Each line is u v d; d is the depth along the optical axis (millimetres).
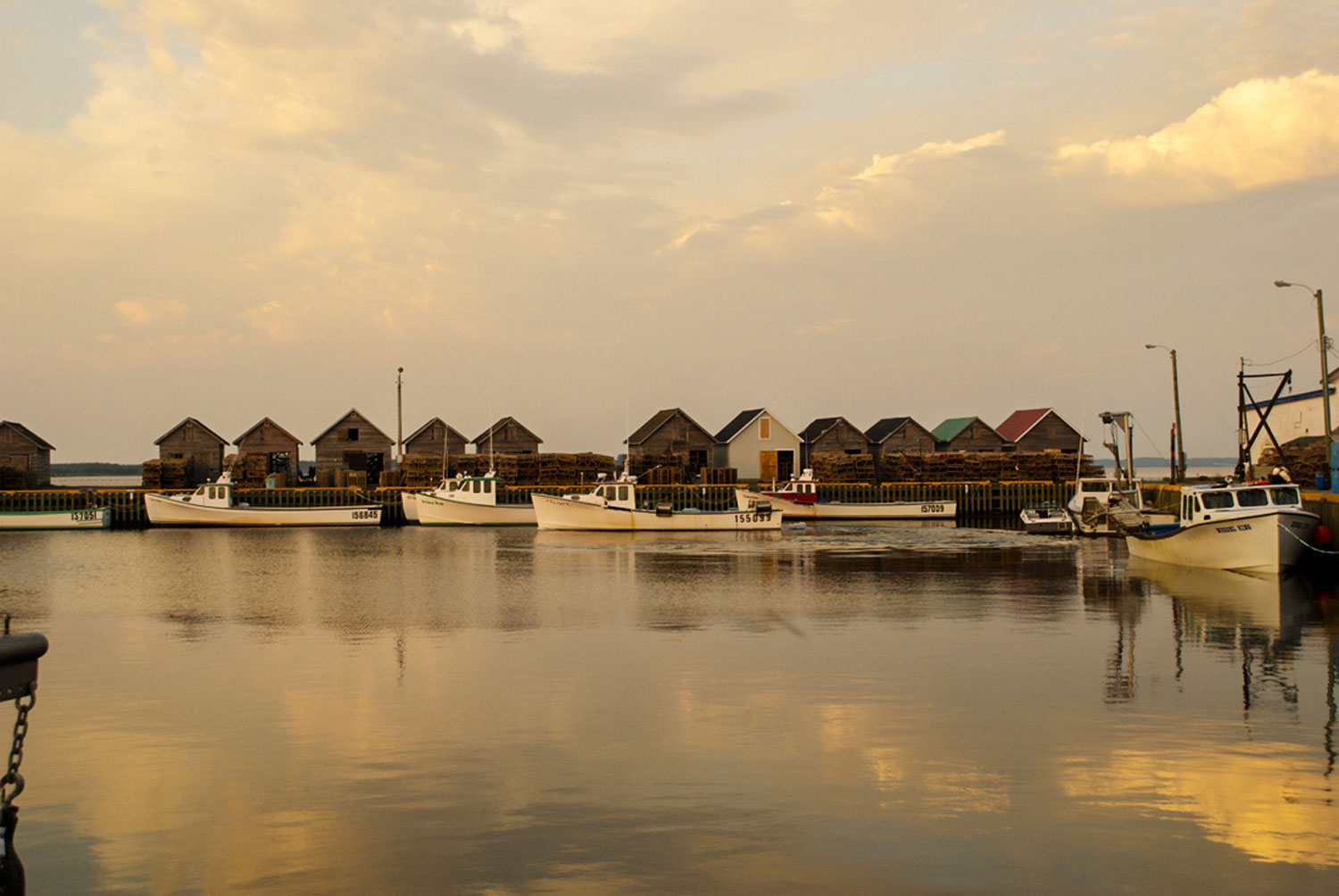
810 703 14508
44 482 65375
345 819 10250
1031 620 21578
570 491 60125
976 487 65562
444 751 12414
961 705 14344
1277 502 28734
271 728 13422
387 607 24219
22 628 21359
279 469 68000
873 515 60781
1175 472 49250
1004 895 8547
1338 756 11945
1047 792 10789
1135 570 31078
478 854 9414
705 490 60812
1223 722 13391
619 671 16719
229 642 19688
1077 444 77062
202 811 10500
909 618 22141
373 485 66438
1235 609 22719
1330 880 8758
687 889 8695
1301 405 46031
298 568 33875
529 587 28078
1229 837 9625
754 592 26812
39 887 8875
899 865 9094
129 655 18375
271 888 8828
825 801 10625
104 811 10531
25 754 12352
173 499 54188
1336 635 19469
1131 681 15773
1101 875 8867
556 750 12406
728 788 11023
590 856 9336
